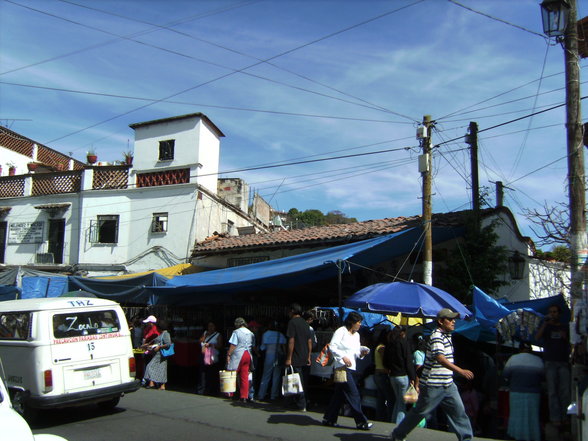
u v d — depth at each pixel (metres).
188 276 13.11
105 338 8.70
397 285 8.88
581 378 6.47
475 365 9.29
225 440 7.04
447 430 8.23
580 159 7.85
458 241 14.06
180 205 19.44
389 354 7.80
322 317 10.83
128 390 8.73
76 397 7.99
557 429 7.11
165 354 11.47
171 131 20.30
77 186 21.20
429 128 12.18
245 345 9.94
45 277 15.02
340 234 15.19
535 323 7.86
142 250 19.64
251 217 26.00
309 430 7.55
